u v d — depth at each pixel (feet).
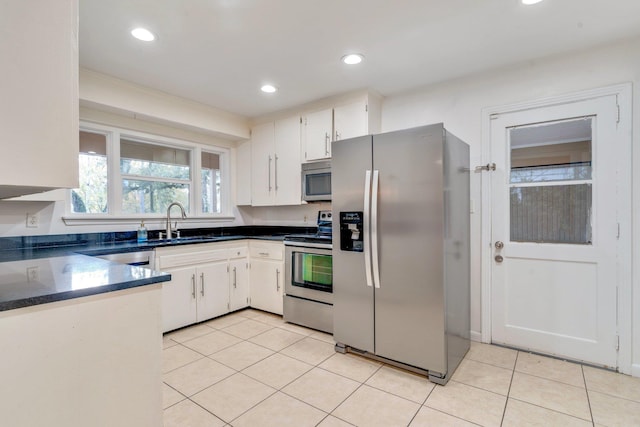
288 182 11.91
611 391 6.44
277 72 8.79
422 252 6.96
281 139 12.10
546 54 7.82
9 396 2.85
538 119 8.11
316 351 8.43
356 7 6.02
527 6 5.99
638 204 7.00
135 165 10.82
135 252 8.61
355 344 8.04
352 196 8.00
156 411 3.86
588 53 7.54
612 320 7.28
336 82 9.48
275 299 11.12
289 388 6.66
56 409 3.11
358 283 7.95
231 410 5.93
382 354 7.59
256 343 8.92
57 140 2.77
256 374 7.23
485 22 6.50
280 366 7.60
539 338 8.15
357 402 6.16
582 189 7.66
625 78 7.16
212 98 10.75
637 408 5.88
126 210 10.56
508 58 8.03
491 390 6.54
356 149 7.91
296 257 10.41
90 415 3.34
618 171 7.20
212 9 6.03
